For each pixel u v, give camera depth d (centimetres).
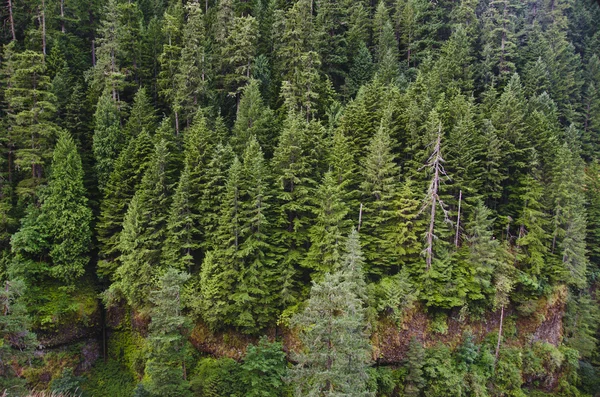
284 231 3475
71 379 3300
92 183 4044
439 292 3394
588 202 4881
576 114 5953
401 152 4006
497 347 3588
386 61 5412
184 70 4469
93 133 4397
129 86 4966
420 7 6500
